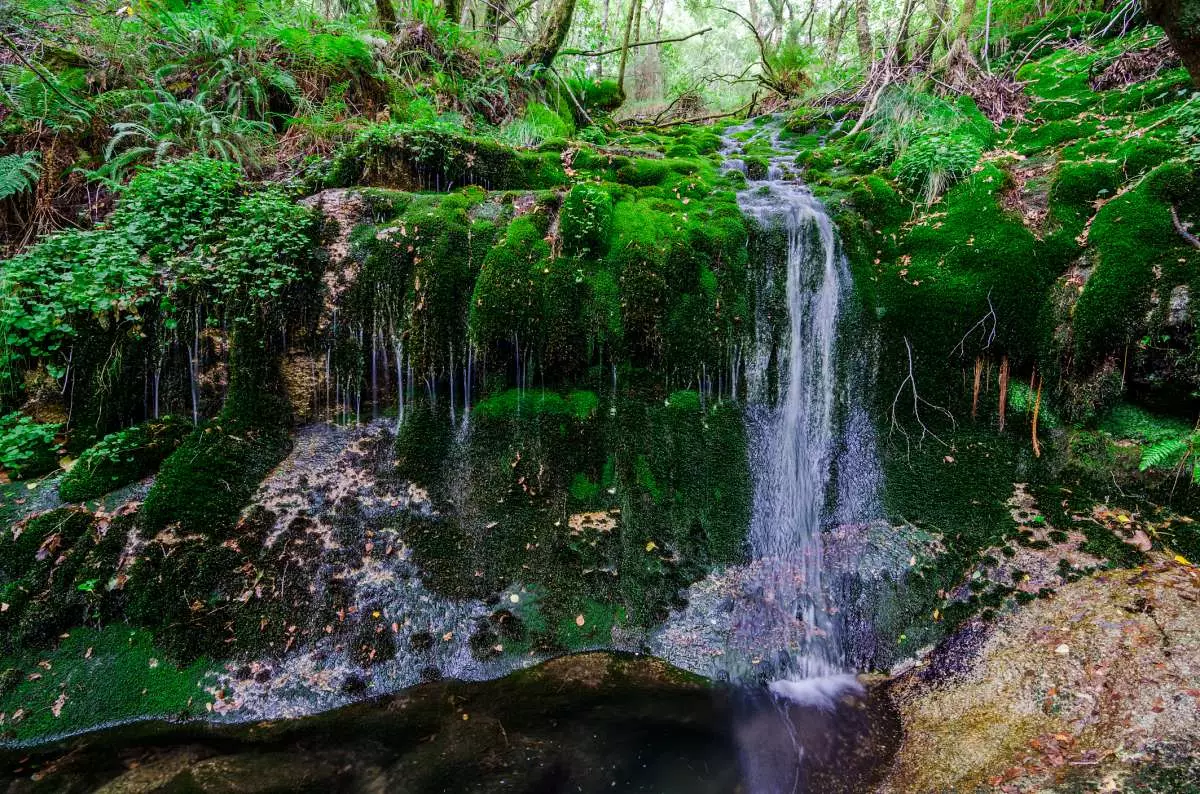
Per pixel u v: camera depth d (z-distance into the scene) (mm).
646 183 6148
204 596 3494
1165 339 3586
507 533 4031
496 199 5062
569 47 11742
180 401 4410
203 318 4395
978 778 2430
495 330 4293
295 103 6453
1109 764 2209
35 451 4098
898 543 3975
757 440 4445
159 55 6070
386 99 7066
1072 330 3930
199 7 6352
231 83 6047
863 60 9164
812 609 3812
